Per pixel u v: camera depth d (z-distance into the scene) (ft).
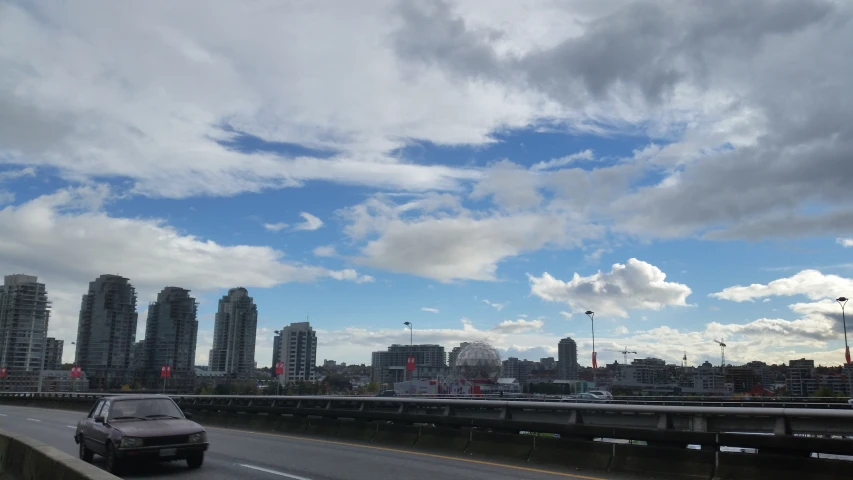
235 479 42.52
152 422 46.55
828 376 424.87
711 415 39.81
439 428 58.90
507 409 54.70
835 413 33.68
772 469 35.76
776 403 131.64
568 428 47.93
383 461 50.93
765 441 36.29
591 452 45.52
